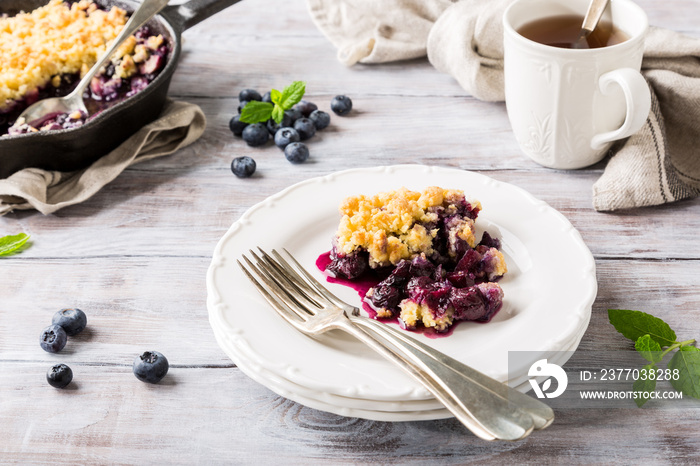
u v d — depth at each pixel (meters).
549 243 0.64
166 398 0.60
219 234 0.71
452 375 0.54
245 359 0.58
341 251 0.63
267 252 0.65
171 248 0.70
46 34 0.85
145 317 0.65
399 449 0.57
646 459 0.56
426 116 0.82
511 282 0.63
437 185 0.69
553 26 0.75
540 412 0.52
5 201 0.73
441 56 0.84
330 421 0.58
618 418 0.58
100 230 0.72
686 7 0.93
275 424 0.58
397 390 0.55
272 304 0.60
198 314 0.65
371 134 0.81
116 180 0.77
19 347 0.63
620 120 0.72
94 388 0.60
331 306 0.60
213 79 0.88
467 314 0.59
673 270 0.67
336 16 0.91
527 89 0.72
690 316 0.63
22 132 0.78
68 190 0.75
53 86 0.84
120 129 0.76
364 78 0.88
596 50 0.68
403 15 0.88
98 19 0.85
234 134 0.82
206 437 0.58
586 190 0.74
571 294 0.61
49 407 0.59
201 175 0.77
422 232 0.63
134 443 0.57
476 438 0.57
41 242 0.71
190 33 0.95
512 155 0.78
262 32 0.95
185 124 0.79
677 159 0.77
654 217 0.71
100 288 0.67
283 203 0.68
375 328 0.58
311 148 0.80
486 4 0.84
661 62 0.78
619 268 0.67
